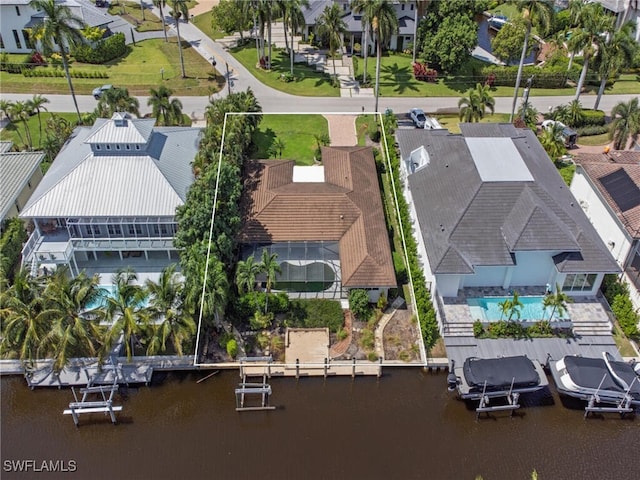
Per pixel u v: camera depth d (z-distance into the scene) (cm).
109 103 6812
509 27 8919
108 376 4481
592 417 4262
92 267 5334
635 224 4975
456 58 8656
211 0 12838
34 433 4184
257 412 4325
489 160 5525
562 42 9356
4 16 9319
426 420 4272
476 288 5112
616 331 4850
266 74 9125
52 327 4169
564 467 3966
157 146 5775
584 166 5816
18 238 5362
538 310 4903
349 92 8631
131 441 4147
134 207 5169
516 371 4278
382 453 4050
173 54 9825
